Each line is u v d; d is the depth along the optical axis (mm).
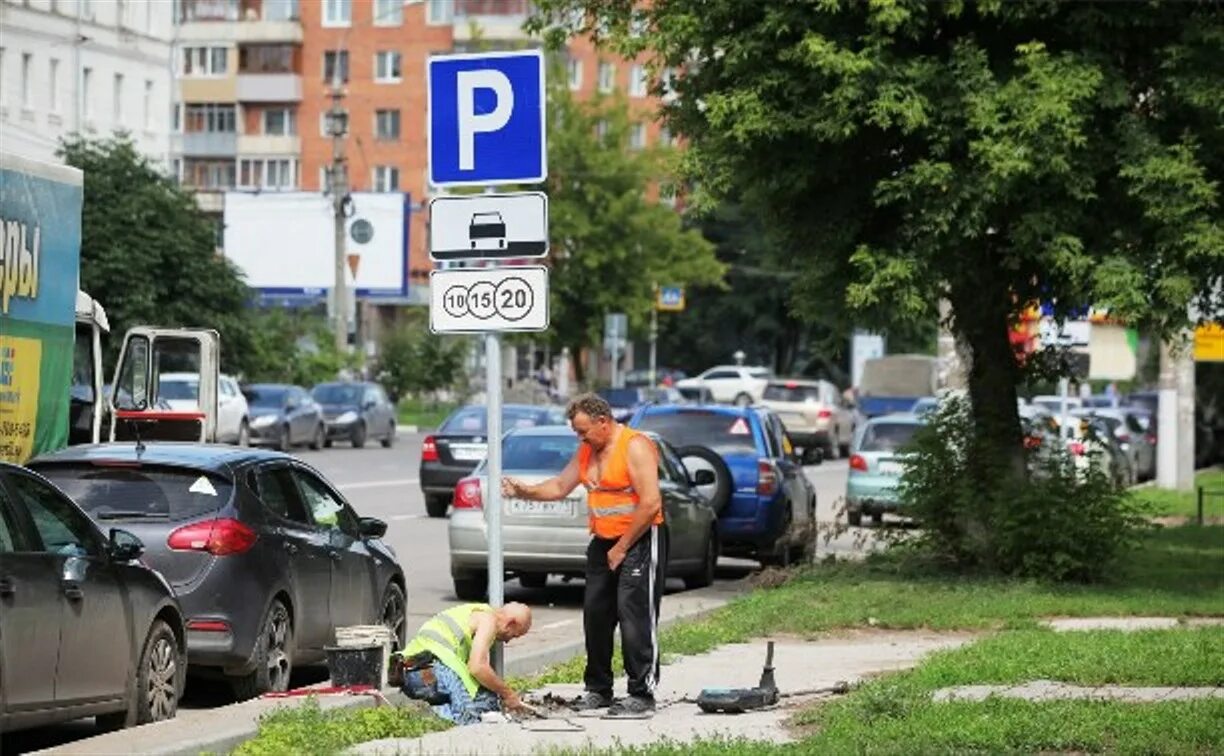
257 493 38406
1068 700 33031
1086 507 59562
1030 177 54750
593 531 33688
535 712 32969
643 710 33406
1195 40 55375
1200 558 70062
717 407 71188
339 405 165375
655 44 57031
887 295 56781
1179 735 29344
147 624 32719
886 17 53312
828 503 111125
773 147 56875
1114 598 55094
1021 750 28297
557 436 58750
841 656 43750
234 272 157375
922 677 36656
